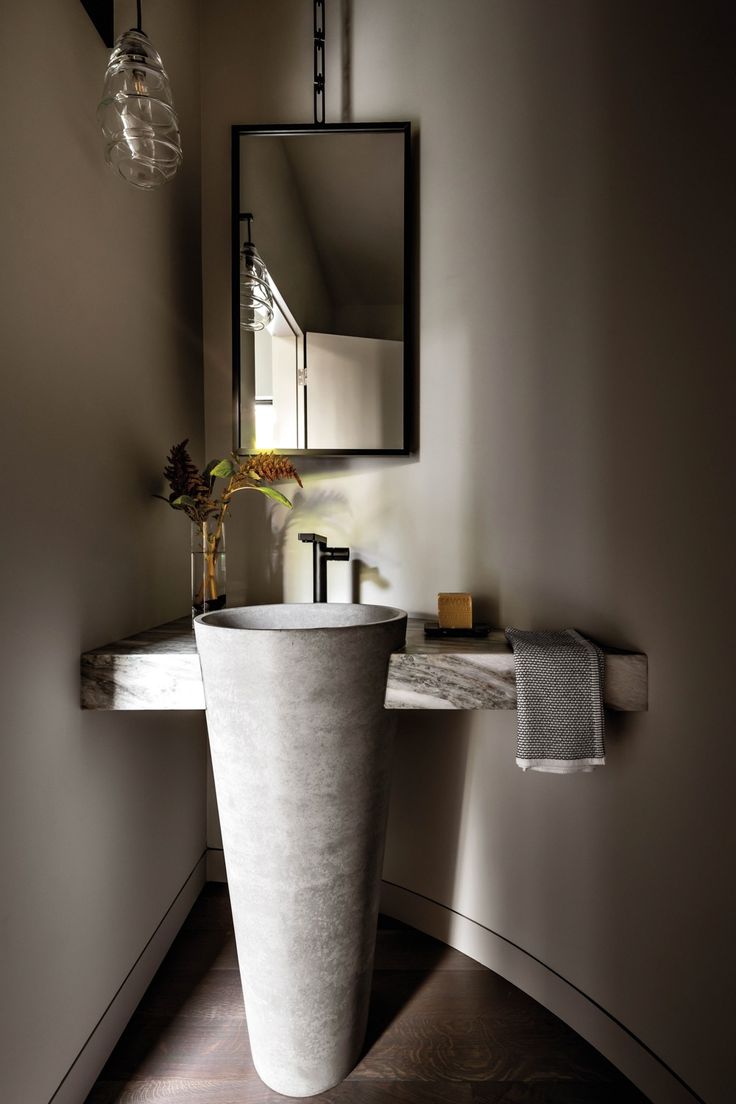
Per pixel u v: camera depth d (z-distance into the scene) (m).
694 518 1.18
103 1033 1.31
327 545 1.76
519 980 1.57
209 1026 1.43
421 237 1.77
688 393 1.20
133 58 1.15
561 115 1.47
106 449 1.34
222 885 2.03
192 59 1.82
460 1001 1.52
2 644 0.98
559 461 1.48
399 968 1.65
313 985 1.23
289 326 1.82
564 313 1.47
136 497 1.50
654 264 1.27
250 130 1.81
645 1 1.29
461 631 1.48
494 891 1.64
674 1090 1.20
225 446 1.95
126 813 1.43
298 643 1.12
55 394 1.13
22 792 1.02
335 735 1.17
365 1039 1.41
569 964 1.45
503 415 1.61
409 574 1.81
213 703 1.20
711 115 1.16
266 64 1.87
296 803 1.17
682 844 1.20
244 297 1.84
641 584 1.29
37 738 1.07
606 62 1.37
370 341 1.79
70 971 1.17
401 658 1.26
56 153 1.13
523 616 1.57
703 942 1.16
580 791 1.42
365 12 1.80
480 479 1.66
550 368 1.50
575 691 1.23
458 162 1.69
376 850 1.28
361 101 1.81
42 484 1.09
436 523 1.75
